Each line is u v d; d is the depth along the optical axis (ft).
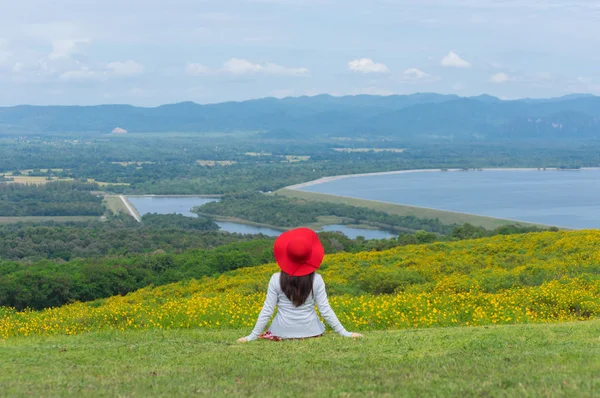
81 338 43.93
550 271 79.97
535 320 52.13
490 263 95.71
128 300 102.47
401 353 31.30
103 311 64.59
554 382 22.48
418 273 90.48
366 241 242.78
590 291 62.75
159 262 191.62
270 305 34.30
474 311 54.75
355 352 31.58
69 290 155.43
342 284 84.43
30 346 39.75
